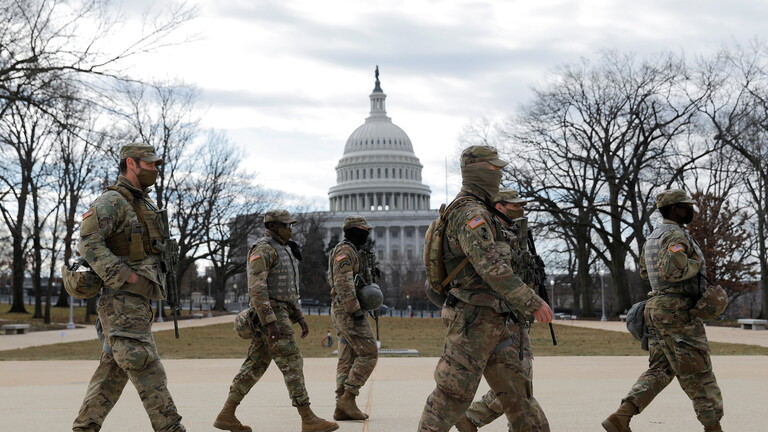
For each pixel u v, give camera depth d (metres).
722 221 48.31
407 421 8.05
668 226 6.77
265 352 7.46
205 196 59.66
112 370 5.81
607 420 6.77
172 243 5.97
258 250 7.41
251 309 7.40
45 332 33.28
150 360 5.59
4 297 108.44
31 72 25.86
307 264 108.00
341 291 8.15
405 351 19.56
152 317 5.81
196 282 121.19
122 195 5.77
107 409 5.82
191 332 33.03
